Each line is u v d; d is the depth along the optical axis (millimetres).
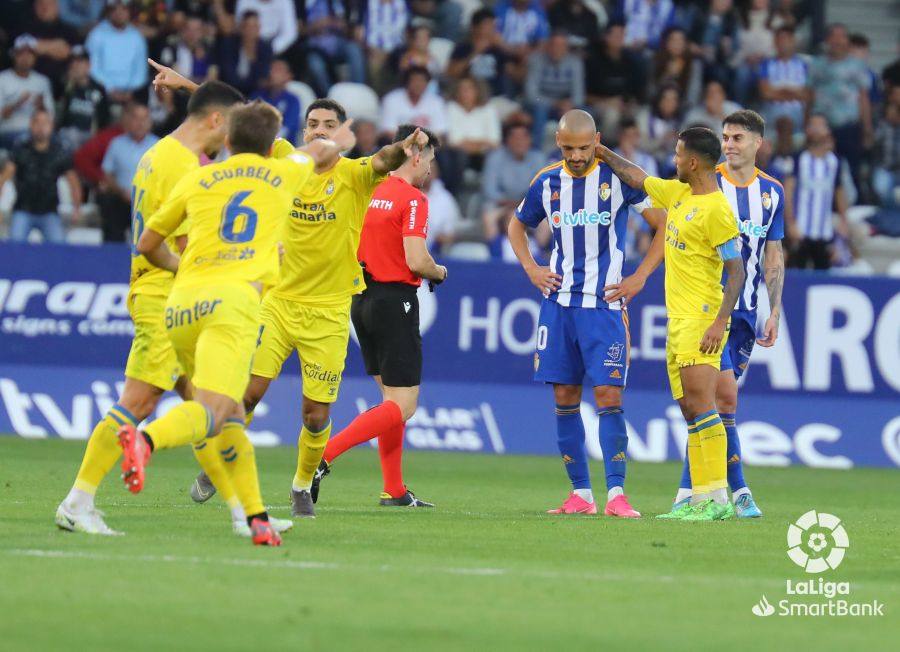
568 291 32500
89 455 24859
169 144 25516
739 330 33469
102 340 50000
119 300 50031
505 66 66125
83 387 49688
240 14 64938
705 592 20875
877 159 69375
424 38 65250
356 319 33156
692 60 66500
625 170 32125
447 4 69875
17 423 49250
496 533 27359
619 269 32500
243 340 23109
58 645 15922
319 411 29594
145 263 25438
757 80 68812
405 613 18312
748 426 51469
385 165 28844
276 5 65250
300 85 63625
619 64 65750
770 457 51219
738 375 33906
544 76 65000
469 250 60531
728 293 30469
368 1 66750
